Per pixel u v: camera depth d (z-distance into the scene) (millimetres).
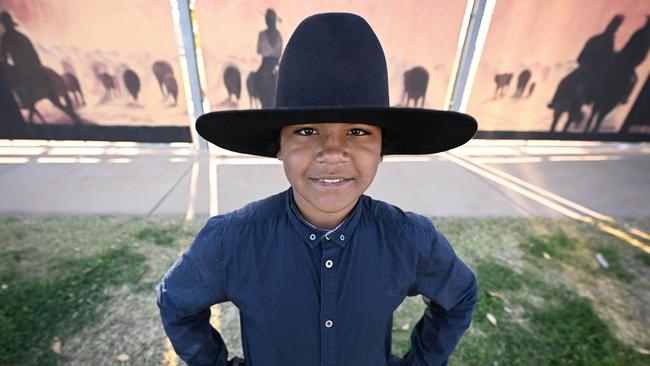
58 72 4840
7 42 4602
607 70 5395
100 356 1991
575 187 4398
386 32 4867
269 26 4660
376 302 881
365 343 914
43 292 2375
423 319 1134
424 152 972
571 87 5504
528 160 5320
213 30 4656
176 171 4453
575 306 2422
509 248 3045
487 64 5230
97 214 3383
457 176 4590
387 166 4828
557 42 5121
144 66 4859
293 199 854
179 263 899
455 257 977
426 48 4992
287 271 849
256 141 899
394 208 947
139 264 2682
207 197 3781
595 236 3287
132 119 5219
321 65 661
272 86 5031
